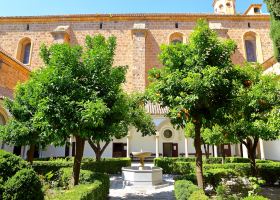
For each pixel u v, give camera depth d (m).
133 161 26.89
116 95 8.13
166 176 16.92
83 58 8.41
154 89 7.85
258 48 32.72
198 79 6.78
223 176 10.77
